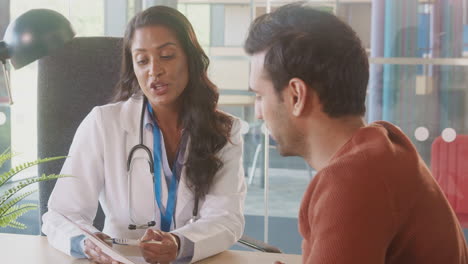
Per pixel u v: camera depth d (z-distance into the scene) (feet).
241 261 4.95
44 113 6.59
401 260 2.79
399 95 12.26
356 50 2.90
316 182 2.77
